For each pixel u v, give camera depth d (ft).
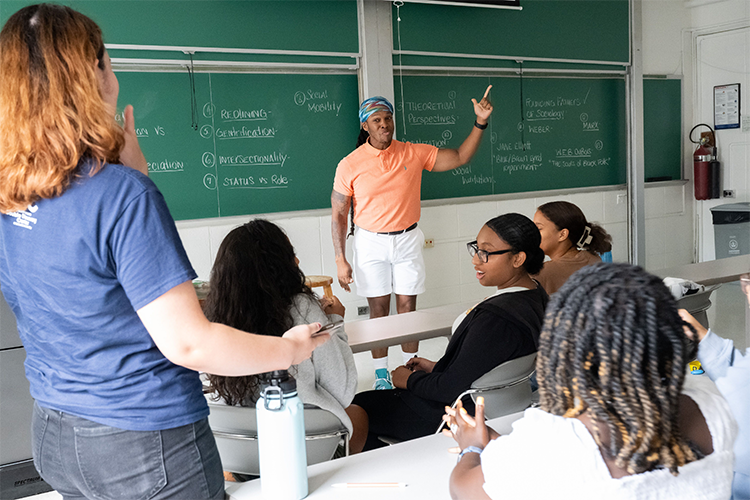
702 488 2.56
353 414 6.35
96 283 3.07
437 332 7.61
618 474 2.48
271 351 3.32
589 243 8.31
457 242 17.47
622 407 2.43
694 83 21.53
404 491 3.69
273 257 5.06
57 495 7.61
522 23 17.78
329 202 15.78
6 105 2.97
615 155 20.21
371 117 13.15
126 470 3.19
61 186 2.99
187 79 13.93
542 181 18.97
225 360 3.13
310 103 15.26
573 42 18.67
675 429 2.53
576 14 18.61
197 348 3.06
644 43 20.48
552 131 18.93
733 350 3.82
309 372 5.22
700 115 21.53
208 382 5.63
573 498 2.46
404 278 13.85
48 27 3.01
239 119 14.55
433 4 16.34
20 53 2.98
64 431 3.22
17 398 7.39
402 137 16.52
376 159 13.35
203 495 3.41
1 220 3.22
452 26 16.70
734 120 20.68
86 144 3.00
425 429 6.27
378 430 6.54
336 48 15.17
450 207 17.26
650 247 21.31
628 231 20.52
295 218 15.21
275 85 14.83
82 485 3.27
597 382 2.48
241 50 14.21
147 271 3.00
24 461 7.48
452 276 17.47
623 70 19.77
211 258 14.51
